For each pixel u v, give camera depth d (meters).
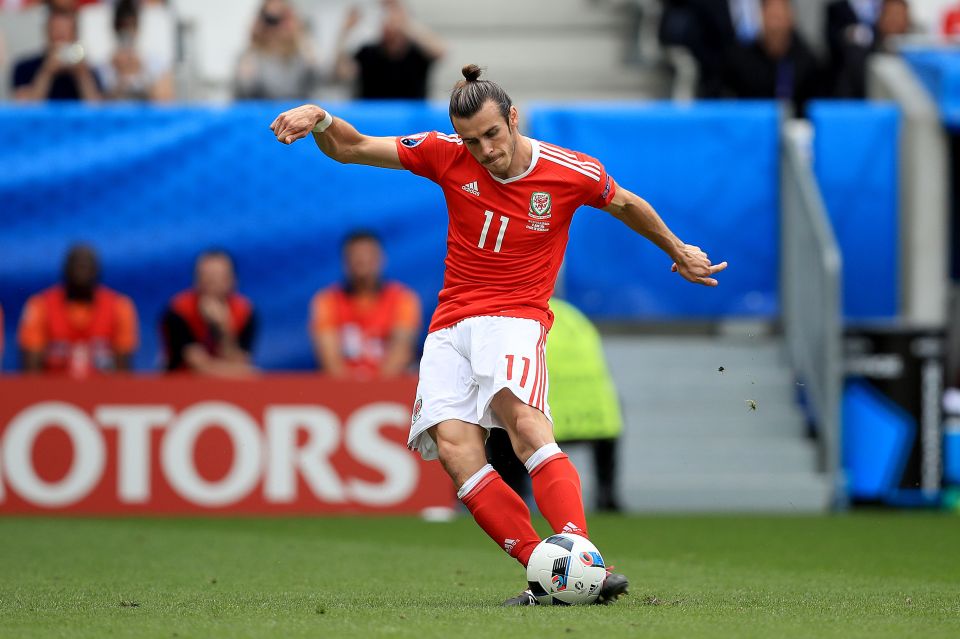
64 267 41.72
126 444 38.16
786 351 43.94
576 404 39.56
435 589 20.14
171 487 38.09
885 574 23.36
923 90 45.75
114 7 47.72
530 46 55.78
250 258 42.25
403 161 17.39
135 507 38.03
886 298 45.03
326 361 41.59
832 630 14.51
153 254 41.97
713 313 43.91
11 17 50.50
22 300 41.59
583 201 17.36
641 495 40.97
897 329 40.94
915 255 44.62
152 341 41.91
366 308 41.75
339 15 53.84
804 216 41.72
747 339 44.47
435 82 54.84
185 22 49.84
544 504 17.02
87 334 41.59
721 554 27.55
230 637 13.80
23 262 41.66
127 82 47.47
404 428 38.41
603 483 40.12
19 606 17.45
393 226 42.41
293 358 42.22
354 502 38.19
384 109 42.38
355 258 41.53
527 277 17.28
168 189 42.16
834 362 39.97
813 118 45.06
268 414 38.19
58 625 15.11
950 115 44.62
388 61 47.25
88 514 38.00
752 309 44.03
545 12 56.25
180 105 47.81
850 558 26.66
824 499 40.62
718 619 15.41
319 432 38.25
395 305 41.97
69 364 41.50
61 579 21.86
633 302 43.62
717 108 43.94
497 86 16.52
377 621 15.10
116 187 42.06
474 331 17.16
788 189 43.53
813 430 42.62
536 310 17.36
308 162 42.38
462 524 35.31
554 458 16.98
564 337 39.84
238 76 47.84
